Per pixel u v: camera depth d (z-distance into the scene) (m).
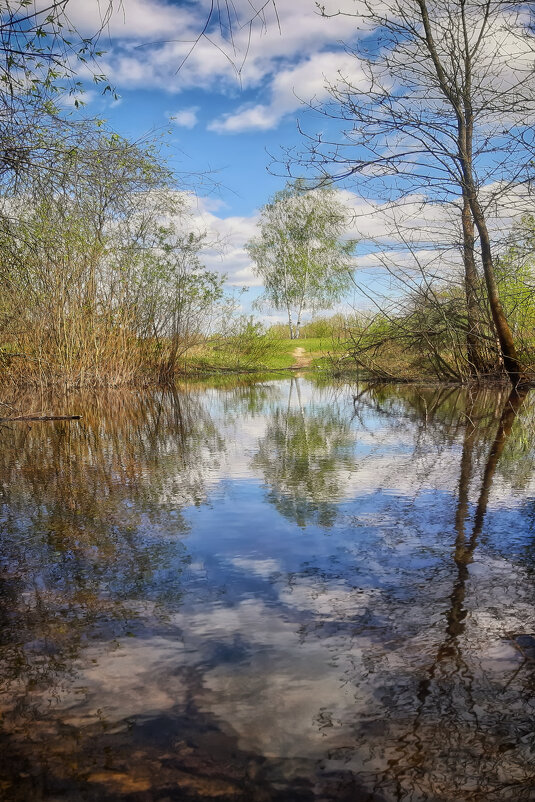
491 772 1.16
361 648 1.63
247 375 21.03
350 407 8.79
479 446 4.87
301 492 3.46
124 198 5.34
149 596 2.02
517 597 1.94
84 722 1.33
